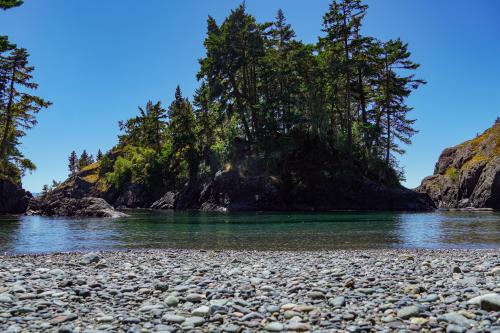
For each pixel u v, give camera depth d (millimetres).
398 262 11258
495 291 6543
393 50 54844
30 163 55250
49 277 8945
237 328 4910
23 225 30203
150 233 22781
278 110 53688
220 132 63312
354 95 56719
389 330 4715
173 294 6988
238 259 12609
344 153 52594
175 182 68875
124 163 81312
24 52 49406
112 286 7730
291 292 7125
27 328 4953
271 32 58562
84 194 89562
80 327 5031
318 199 50031
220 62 54719
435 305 5891
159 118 85062
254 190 50375
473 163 59844
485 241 17625
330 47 52438
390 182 53000
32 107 51188
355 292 6945
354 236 19953
